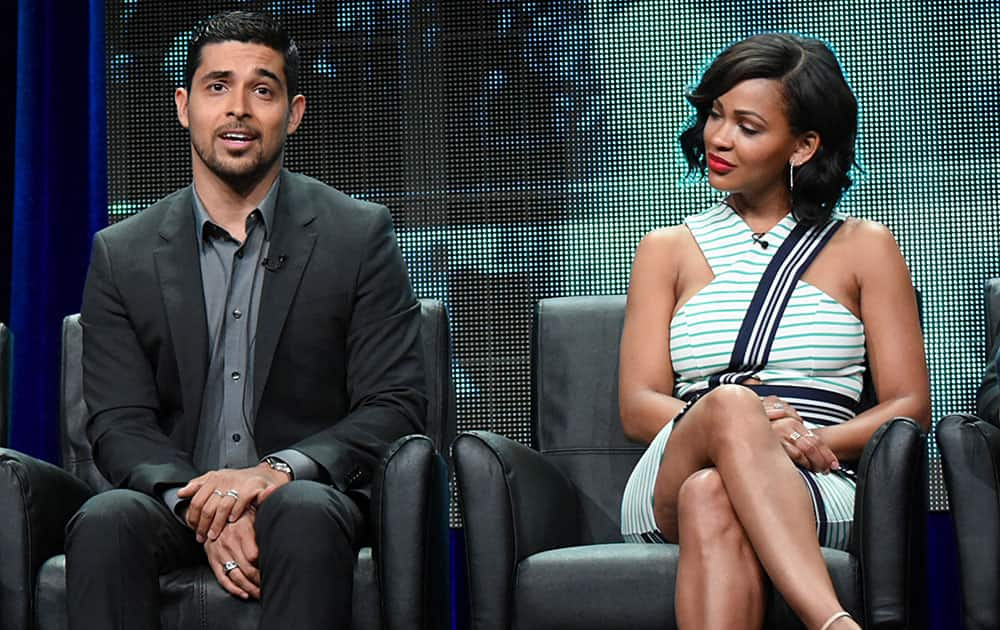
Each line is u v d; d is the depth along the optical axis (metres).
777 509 6.89
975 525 7.48
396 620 7.30
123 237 8.56
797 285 8.74
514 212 11.55
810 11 11.46
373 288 8.43
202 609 7.38
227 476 7.52
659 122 11.50
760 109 8.73
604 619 7.34
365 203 8.79
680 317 8.87
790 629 7.03
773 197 9.06
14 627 7.46
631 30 11.56
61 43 11.80
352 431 7.95
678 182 11.45
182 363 8.20
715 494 7.04
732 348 8.66
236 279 8.42
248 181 8.47
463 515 7.78
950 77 11.32
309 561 7.05
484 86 11.65
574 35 11.60
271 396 8.22
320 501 7.20
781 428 7.89
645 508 8.03
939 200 11.24
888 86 11.35
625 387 8.82
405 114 11.68
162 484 7.64
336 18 11.79
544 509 8.18
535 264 11.50
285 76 8.60
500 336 11.46
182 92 8.84
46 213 11.67
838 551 7.29
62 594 7.48
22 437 11.43
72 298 11.70
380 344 8.36
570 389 9.51
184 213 8.55
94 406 8.27
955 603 11.04
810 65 8.74
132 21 11.89
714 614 6.84
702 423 7.26
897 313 8.68
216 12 11.84
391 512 7.38
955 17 11.35
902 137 11.31
